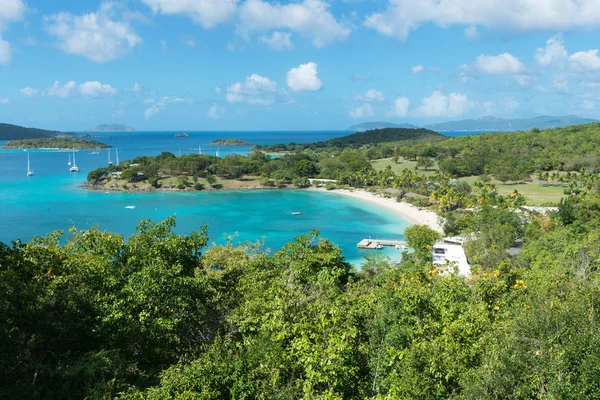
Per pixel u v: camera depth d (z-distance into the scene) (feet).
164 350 83.61
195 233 113.80
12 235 350.43
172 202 517.55
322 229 391.24
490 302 101.40
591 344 55.21
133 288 83.61
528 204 425.69
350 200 533.14
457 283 110.32
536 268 183.73
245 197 558.56
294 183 629.51
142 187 602.44
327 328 66.64
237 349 68.28
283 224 410.31
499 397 54.24
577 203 329.11
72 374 64.75
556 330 61.16
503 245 249.55
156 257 96.53
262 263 121.70
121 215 438.81
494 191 473.67
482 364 59.98
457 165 654.53
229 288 116.98
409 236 290.76
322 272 96.12
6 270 79.46
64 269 91.81
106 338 79.82
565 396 51.60
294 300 75.87
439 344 68.23
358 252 320.29
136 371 77.82
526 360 57.11
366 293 108.88
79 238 109.50
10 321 69.51
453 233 334.24
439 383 59.93
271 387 58.44
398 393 58.29
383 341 70.23
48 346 72.33
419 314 83.71
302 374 62.08
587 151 629.10
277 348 63.46
